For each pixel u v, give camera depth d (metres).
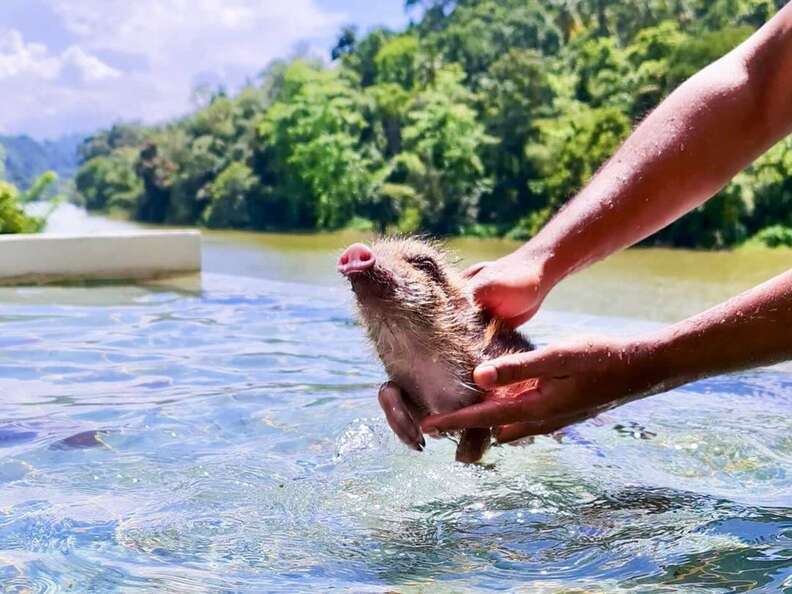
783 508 0.66
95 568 0.53
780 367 1.16
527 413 0.60
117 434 0.85
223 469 0.74
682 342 0.56
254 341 1.31
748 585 0.50
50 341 1.30
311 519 0.64
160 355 1.21
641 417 0.93
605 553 0.57
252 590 0.50
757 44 0.72
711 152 0.72
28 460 0.77
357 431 0.86
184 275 2.09
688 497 0.69
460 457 0.70
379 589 0.51
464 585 0.52
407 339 0.75
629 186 0.74
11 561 0.54
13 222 2.85
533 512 0.67
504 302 0.80
